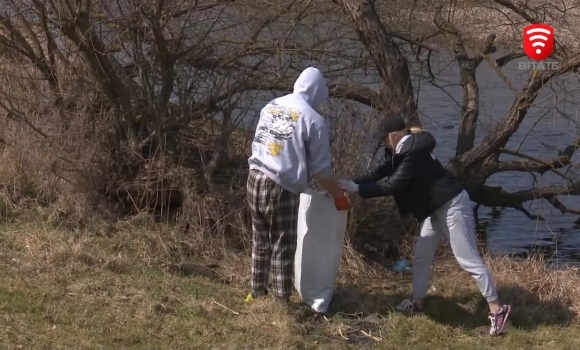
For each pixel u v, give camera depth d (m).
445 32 9.23
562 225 9.63
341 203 5.58
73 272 5.97
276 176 5.40
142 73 7.27
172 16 7.01
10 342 4.82
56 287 5.67
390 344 5.32
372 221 7.32
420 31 9.30
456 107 12.60
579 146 9.08
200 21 7.12
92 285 5.74
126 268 6.23
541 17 9.20
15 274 5.82
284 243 5.58
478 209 10.21
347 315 5.77
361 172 6.77
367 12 7.81
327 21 7.77
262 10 7.27
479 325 5.79
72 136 7.19
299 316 5.62
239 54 7.34
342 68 7.82
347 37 7.82
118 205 7.31
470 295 6.21
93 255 6.30
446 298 6.18
